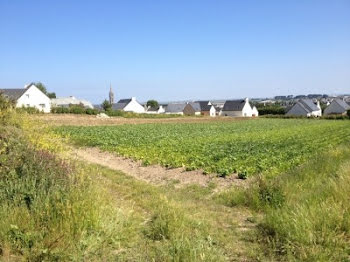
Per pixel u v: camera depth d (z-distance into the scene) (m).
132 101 107.12
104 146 22.05
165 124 54.56
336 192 8.23
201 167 15.49
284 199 9.17
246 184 12.38
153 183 13.12
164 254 5.45
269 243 6.45
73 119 53.22
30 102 68.50
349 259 5.63
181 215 7.43
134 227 6.82
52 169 7.75
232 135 34.22
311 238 6.10
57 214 6.06
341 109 108.88
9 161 7.61
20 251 5.32
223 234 7.13
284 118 89.75
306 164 14.28
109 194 8.79
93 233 5.99
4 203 6.19
